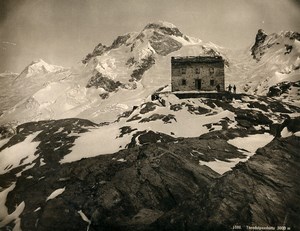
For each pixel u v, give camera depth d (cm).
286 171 3384
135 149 5056
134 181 4300
